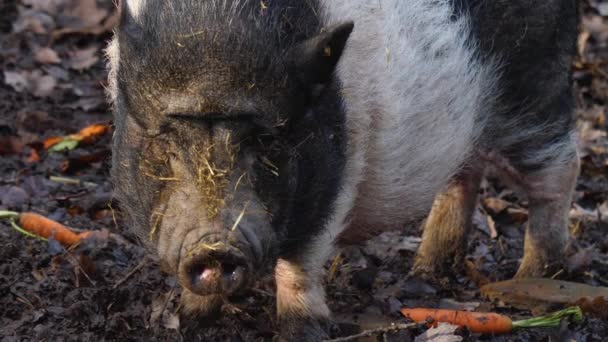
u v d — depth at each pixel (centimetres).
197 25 639
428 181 836
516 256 1030
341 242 841
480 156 945
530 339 802
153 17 657
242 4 652
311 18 684
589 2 1788
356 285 902
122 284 854
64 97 1345
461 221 959
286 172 653
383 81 753
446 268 967
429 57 805
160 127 632
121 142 682
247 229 614
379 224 823
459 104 844
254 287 853
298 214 686
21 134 1209
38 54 1443
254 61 627
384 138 764
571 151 961
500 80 896
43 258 894
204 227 610
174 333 772
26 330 777
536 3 894
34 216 944
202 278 614
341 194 722
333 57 646
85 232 945
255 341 769
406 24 793
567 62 952
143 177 657
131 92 646
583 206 1172
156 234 654
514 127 929
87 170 1141
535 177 954
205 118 619
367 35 739
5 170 1131
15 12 1578
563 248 961
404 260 994
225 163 619
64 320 788
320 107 679
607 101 1474
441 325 770
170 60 629
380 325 818
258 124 626
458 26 841
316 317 752
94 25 1558
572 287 888
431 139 820
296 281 740
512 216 1121
